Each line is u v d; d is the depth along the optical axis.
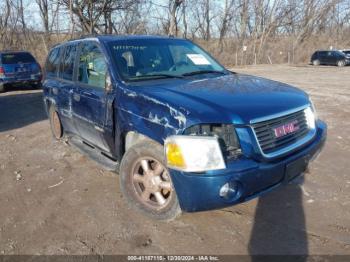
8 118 9.29
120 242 3.46
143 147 3.65
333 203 4.01
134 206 3.91
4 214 4.09
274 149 3.28
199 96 3.44
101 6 27.75
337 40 44.66
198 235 3.51
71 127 5.63
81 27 27.97
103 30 29.61
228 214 3.85
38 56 27.44
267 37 40.19
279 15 40.81
